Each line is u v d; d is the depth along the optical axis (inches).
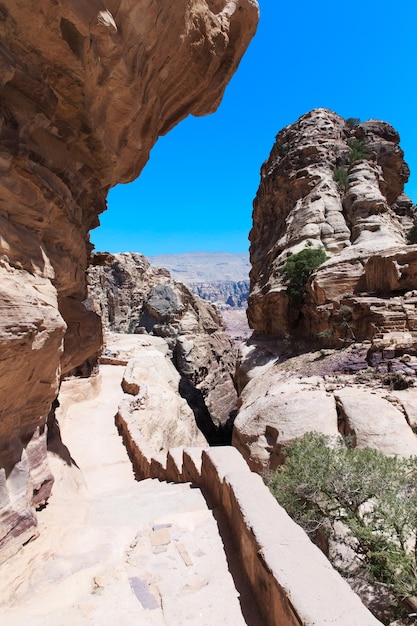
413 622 275.3
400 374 671.8
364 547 323.9
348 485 333.4
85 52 214.5
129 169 384.2
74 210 288.7
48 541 207.2
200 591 170.9
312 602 124.6
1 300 176.2
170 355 2272.4
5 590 168.9
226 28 358.3
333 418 603.8
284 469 406.0
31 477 233.3
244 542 181.5
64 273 284.7
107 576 180.5
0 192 194.9
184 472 347.6
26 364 201.0
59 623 149.3
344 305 1002.1
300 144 1807.3
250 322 1699.1
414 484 324.2
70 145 263.9
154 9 239.5
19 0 173.8
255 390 1003.9
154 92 322.7
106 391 995.9
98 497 341.4
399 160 2155.5
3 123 192.1
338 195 1573.6
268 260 1672.0
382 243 1234.0
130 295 2751.0
